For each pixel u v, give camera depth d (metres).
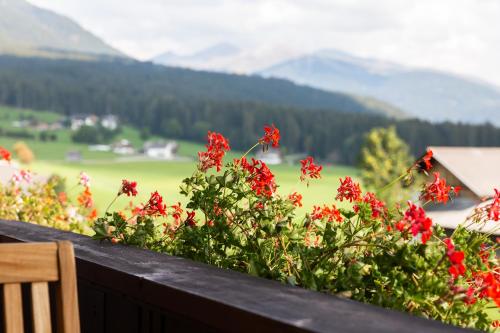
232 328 1.65
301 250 2.33
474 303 2.18
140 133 113.94
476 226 2.45
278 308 1.63
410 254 2.08
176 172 100.62
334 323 1.50
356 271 2.11
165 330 1.97
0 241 2.97
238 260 2.68
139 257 2.37
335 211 2.56
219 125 105.50
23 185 6.64
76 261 2.35
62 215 6.72
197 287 1.85
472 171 18.67
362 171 47.34
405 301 2.06
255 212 2.60
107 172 98.69
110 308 2.23
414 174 2.44
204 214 2.76
